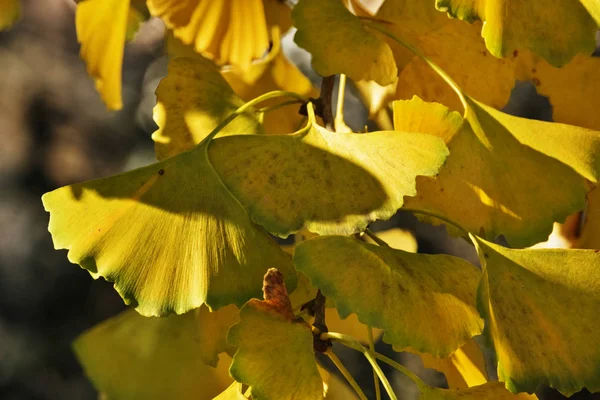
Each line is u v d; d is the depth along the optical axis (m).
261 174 0.48
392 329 0.46
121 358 0.53
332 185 0.48
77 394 1.87
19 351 1.89
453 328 0.47
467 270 0.49
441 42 0.53
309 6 0.51
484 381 0.53
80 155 2.09
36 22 2.15
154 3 0.58
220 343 0.52
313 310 0.50
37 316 1.93
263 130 0.54
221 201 0.48
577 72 0.55
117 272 0.47
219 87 0.55
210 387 0.53
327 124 0.54
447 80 0.51
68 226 0.48
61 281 1.99
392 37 0.52
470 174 0.51
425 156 0.48
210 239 0.48
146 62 1.97
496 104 0.54
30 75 2.13
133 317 0.54
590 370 0.47
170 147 0.54
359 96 0.59
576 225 0.57
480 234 0.51
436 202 0.51
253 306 0.47
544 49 0.49
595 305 0.48
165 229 0.48
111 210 0.48
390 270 0.47
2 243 2.00
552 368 0.47
